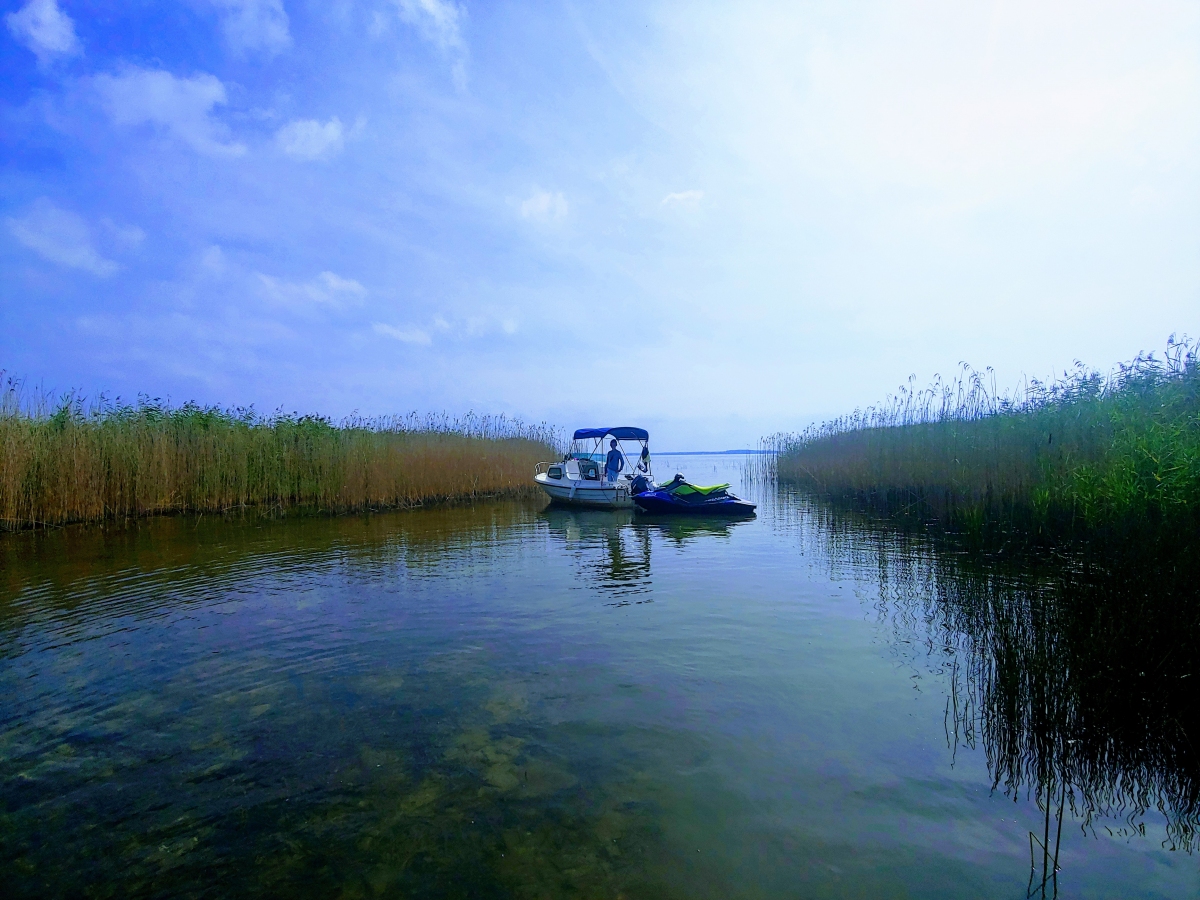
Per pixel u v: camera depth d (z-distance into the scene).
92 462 14.84
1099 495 8.17
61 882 2.95
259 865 3.03
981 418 13.49
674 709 4.59
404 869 2.97
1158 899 2.67
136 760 4.03
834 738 4.12
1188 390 8.87
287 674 5.42
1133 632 4.43
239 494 17.38
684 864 2.96
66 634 6.51
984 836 3.12
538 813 3.38
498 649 5.98
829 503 18.38
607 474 18.98
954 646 5.81
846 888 2.78
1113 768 3.65
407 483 19.03
